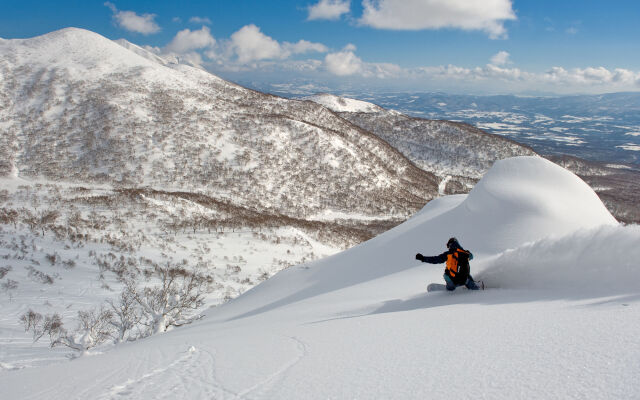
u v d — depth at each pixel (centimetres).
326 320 671
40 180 14900
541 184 2220
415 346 316
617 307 311
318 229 12938
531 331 291
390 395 215
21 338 3931
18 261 7169
